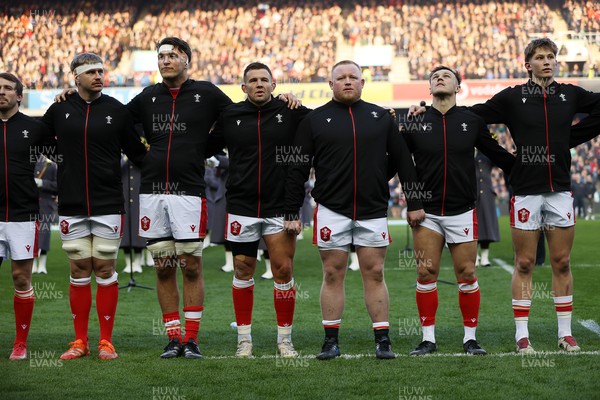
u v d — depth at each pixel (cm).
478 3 7706
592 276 2550
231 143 1447
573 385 1186
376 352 1400
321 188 1405
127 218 2484
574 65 6825
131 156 1514
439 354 1423
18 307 1455
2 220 1438
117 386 1216
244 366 1343
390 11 7762
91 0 7762
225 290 2389
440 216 1438
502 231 4797
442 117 1449
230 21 7750
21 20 7588
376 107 1434
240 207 1438
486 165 2858
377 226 1396
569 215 1461
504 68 7225
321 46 7531
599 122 1487
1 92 1438
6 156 1438
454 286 2352
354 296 2198
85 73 1436
